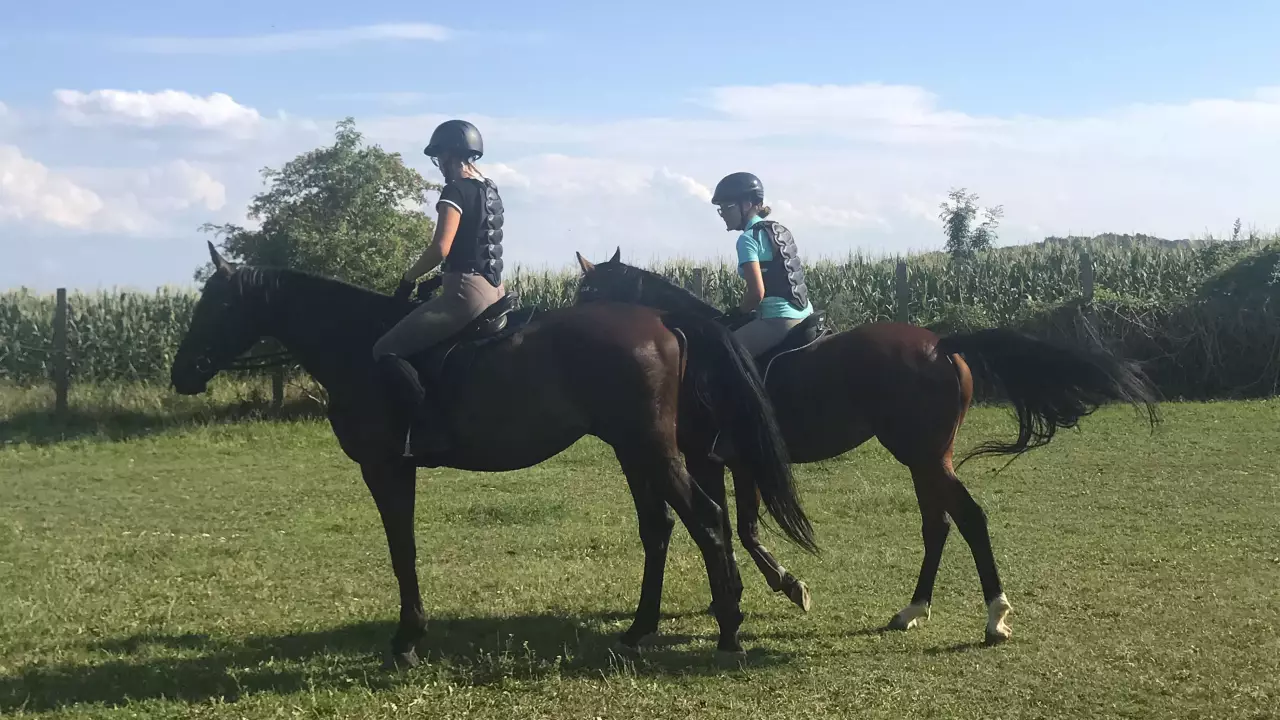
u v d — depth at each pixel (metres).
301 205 15.17
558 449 4.93
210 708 4.36
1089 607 5.52
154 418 14.64
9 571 6.89
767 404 4.91
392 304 5.12
